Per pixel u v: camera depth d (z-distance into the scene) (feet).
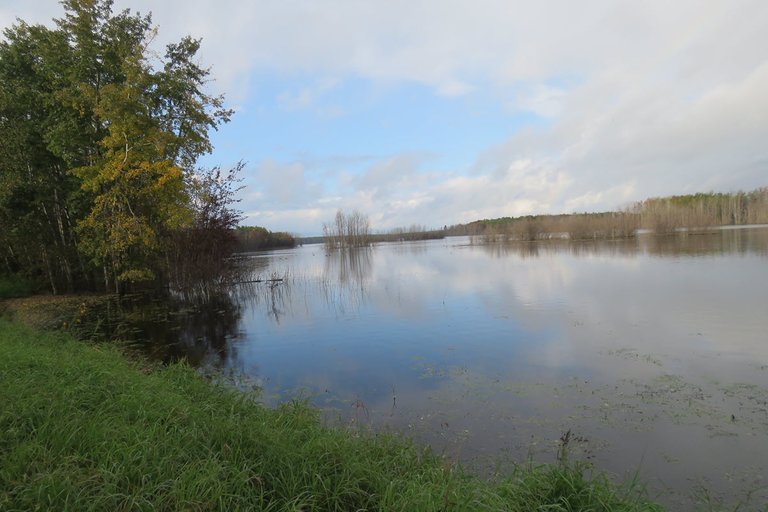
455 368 30.50
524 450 18.97
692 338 35.14
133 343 40.63
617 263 90.07
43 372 20.71
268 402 24.86
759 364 28.81
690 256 95.20
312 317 51.21
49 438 13.93
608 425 21.09
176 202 65.21
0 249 74.90
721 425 20.68
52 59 61.41
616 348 33.50
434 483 13.48
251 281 82.33
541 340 36.76
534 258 113.91
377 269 107.55
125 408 17.34
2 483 11.69
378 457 15.97
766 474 16.74
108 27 64.85
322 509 12.36
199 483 12.05
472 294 61.72
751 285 56.85
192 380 24.13
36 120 66.44
